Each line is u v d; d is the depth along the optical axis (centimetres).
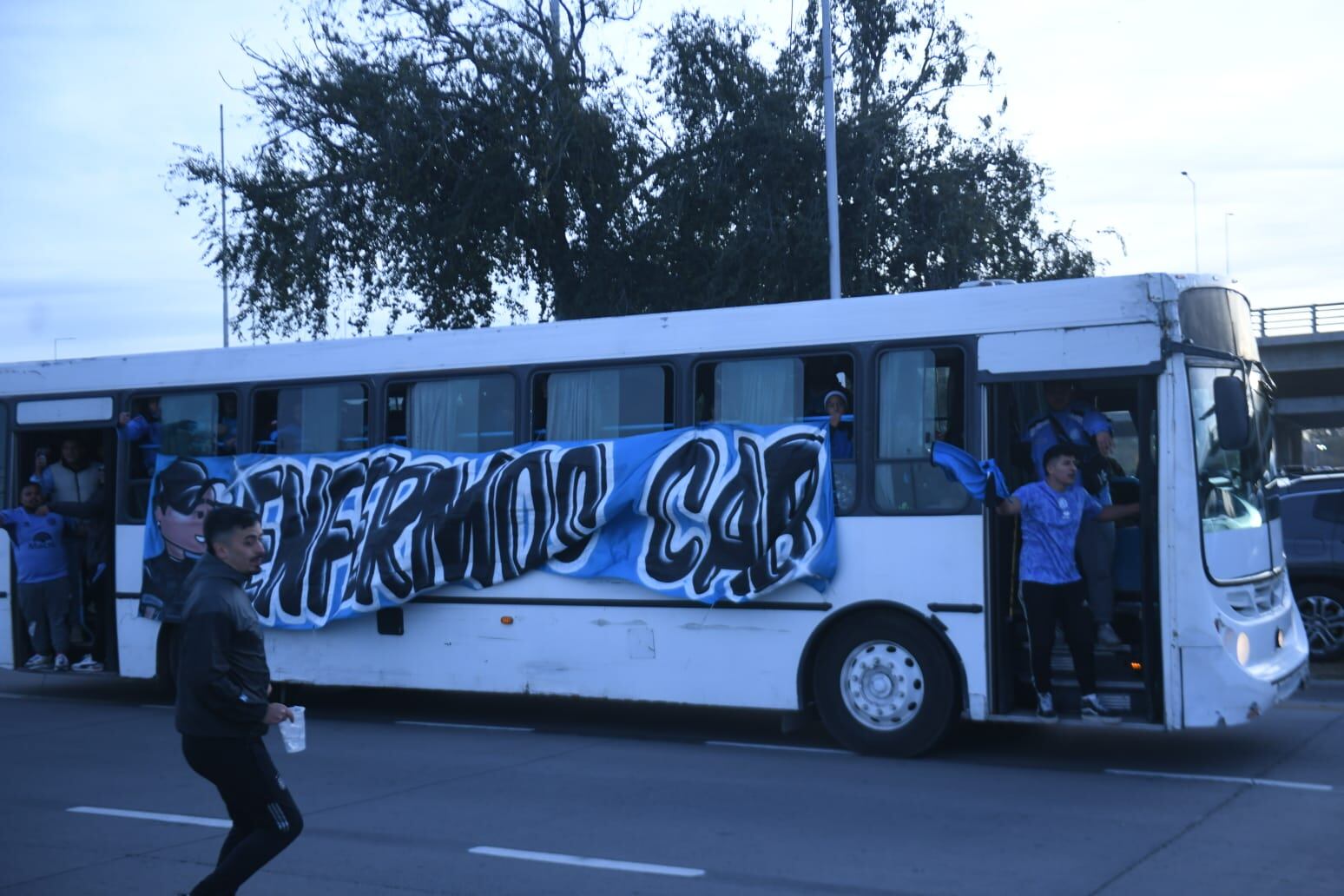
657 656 1005
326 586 1129
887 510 931
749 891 616
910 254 2695
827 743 1013
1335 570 1385
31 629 1277
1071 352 880
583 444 1045
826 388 964
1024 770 888
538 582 1055
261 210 2705
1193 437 858
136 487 1249
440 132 2595
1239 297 952
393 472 1124
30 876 662
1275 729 1038
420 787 863
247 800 520
